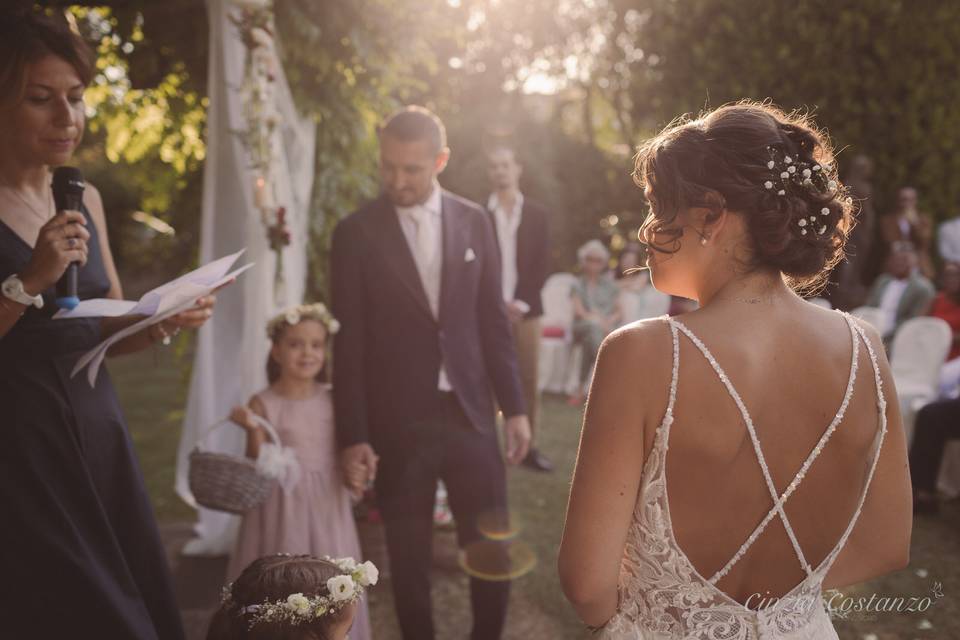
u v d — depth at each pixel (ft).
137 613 6.40
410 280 9.29
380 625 11.10
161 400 26.35
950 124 25.13
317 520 9.93
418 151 9.20
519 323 17.66
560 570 4.15
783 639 4.13
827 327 4.09
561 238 34.17
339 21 13.85
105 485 6.68
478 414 9.40
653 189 4.19
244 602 5.76
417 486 9.23
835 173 4.25
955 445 16.11
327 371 11.00
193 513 15.76
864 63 25.17
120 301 6.55
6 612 5.99
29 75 6.26
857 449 4.06
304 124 13.97
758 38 25.79
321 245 14.64
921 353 17.07
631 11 29.58
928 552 13.07
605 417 4.03
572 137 36.01
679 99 27.04
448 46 33.99
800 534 4.09
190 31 13.65
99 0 13.20
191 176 15.67
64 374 6.44
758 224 3.96
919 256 24.26
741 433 3.94
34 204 6.71
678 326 4.03
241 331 13.12
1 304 5.86
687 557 4.10
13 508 6.02
